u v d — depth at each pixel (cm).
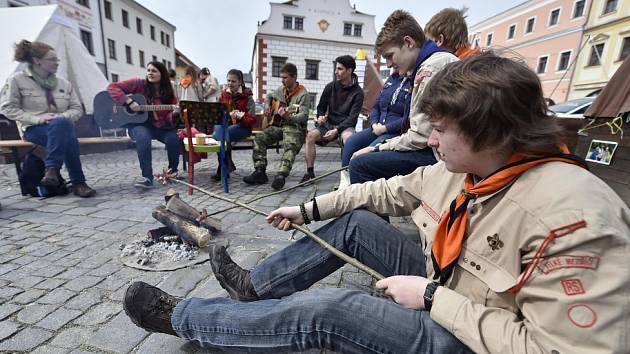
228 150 473
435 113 86
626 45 1780
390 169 211
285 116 431
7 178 455
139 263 214
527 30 2402
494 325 78
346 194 140
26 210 322
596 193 69
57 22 621
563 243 67
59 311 166
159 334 149
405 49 220
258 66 2353
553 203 72
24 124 359
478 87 77
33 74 369
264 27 2316
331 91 482
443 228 98
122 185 425
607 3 1864
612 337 59
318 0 2355
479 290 86
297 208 142
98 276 199
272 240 256
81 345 143
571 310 64
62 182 377
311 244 132
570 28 2070
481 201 87
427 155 206
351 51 2455
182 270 207
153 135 450
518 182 81
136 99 429
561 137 81
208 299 119
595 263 63
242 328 106
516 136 78
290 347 101
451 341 87
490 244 84
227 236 262
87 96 670
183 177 485
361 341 93
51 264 214
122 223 289
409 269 123
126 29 2578
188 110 377
